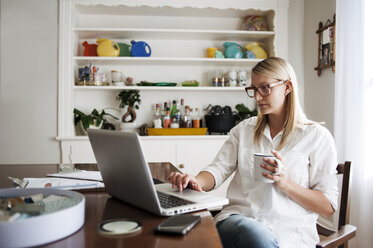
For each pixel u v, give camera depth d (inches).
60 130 116.6
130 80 124.6
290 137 51.0
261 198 48.9
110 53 119.7
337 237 38.9
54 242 25.2
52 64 117.0
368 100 78.5
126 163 33.1
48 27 117.0
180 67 131.3
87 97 128.1
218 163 56.4
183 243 25.3
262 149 52.6
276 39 121.7
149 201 32.6
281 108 52.9
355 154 81.4
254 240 39.9
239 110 125.8
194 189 42.6
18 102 116.9
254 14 129.0
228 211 50.3
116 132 32.9
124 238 26.3
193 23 131.3
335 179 48.3
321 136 49.8
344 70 86.0
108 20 128.3
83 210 29.2
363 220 78.2
